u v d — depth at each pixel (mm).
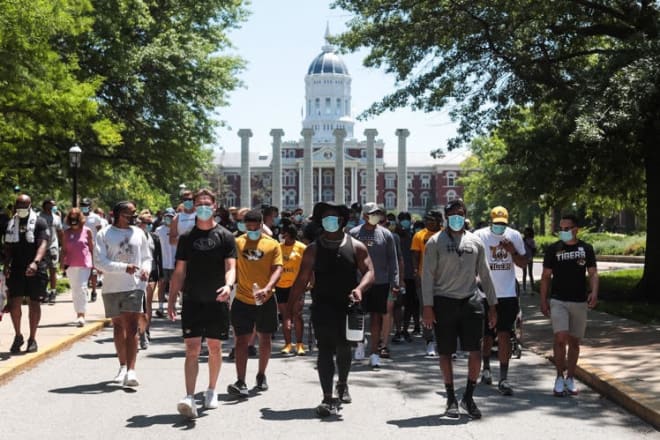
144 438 6609
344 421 7312
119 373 9164
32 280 10719
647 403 7523
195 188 47625
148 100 31844
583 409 7934
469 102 21500
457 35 20344
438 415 7605
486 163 61250
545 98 20438
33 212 10867
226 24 36594
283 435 6738
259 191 137250
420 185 146000
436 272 7645
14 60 17797
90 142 31672
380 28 21141
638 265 40531
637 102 16047
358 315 7672
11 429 6922
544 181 20219
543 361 11148
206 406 7859
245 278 8664
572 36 21438
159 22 33000
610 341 12391
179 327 15320
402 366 10828
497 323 8930
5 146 21344
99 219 19578
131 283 8906
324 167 148875
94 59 29547
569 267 8664
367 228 10938
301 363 11055
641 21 19391
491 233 9031
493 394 8766
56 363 10617
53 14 18297
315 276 7797
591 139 15805
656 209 20375
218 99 34375
